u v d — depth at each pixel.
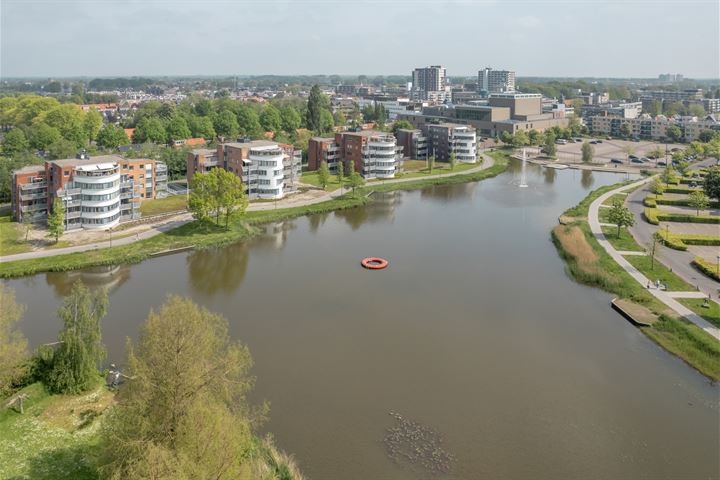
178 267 143.62
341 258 151.38
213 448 55.81
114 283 132.00
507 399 86.06
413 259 150.38
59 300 121.75
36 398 80.19
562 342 104.31
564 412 83.06
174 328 62.50
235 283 133.00
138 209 179.75
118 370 90.56
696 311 113.62
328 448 74.38
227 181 168.75
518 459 73.25
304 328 108.94
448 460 72.81
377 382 90.12
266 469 66.00
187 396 59.84
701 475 70.69
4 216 177.75
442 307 119.31
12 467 67.12
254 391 86.88
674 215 183.75
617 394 87.81
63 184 162.62
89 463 67.81
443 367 95.06
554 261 149.00
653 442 76.75
